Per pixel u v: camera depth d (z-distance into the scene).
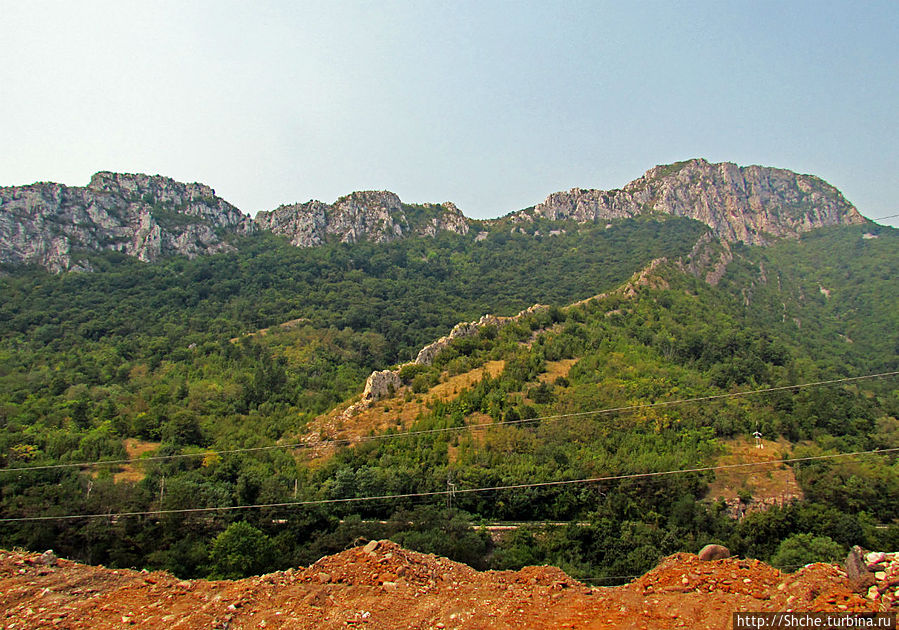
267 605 16.59
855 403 76.81
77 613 16.41
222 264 170.75
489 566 44.69
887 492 53.53
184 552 43.09
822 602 13.62
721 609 14.48
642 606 15.37
